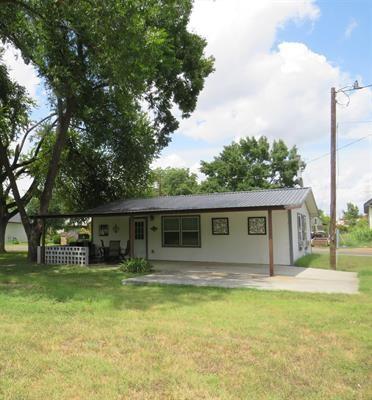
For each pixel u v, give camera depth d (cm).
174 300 790
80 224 2527
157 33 1173
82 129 1953
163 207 1506
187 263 1580
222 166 3925
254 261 1562
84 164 2180
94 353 470
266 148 3941
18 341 512
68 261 1595
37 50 1398
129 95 1479
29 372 411
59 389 371
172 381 390
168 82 1628
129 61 1113
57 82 1336
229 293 871
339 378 399
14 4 1241
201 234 1681
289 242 1508
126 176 2211
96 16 1056
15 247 3409
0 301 771
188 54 1583
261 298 812
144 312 682
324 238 3397
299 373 411
